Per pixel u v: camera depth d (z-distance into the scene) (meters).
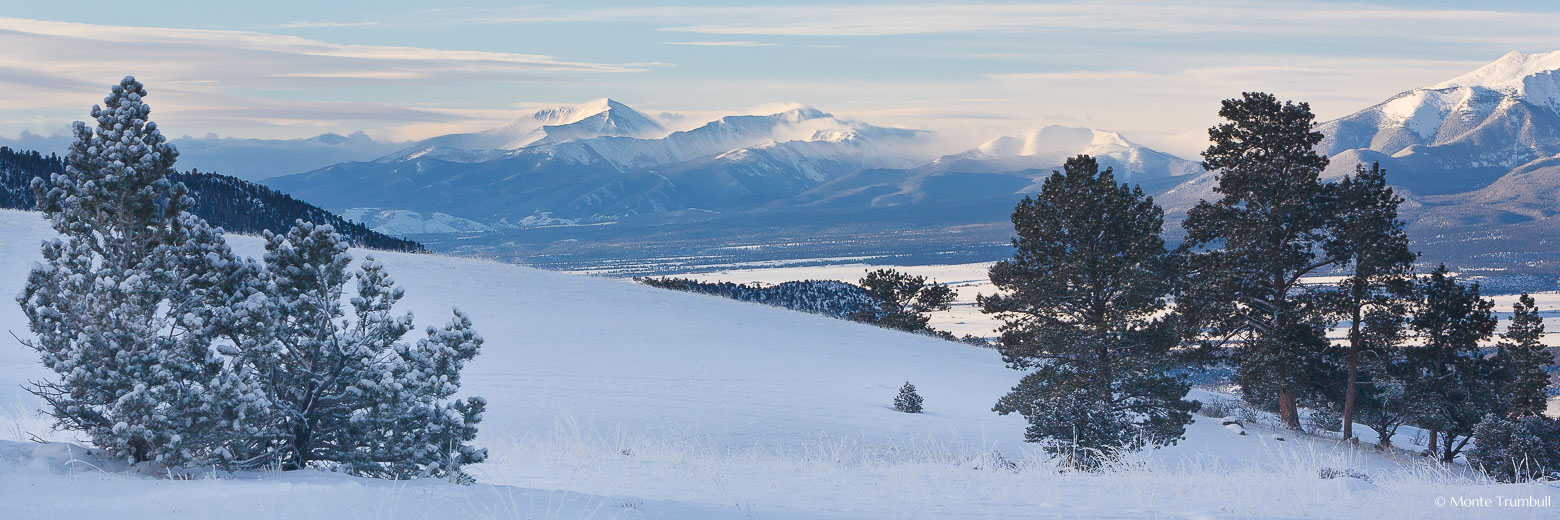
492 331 37.31
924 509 9.40
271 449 10.01
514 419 23.72
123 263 10.70
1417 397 36.31
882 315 70.69
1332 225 38.94
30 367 24.64
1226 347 41.03
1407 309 37.12
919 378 39.22
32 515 6.57
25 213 45.78
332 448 10.37
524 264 56.00
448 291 42.91
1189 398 43.31
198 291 10.84
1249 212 40.28
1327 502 9.83
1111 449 17.72
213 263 10.80
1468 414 35.66
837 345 44.88
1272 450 28.84
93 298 9.86
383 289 11.07
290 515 6.72
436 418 10.34
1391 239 37.00
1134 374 29.64
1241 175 39.34
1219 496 10.58
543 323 39.94
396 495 7.55
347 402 10.44
